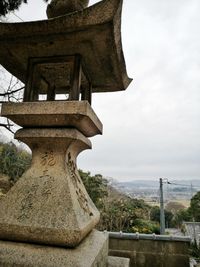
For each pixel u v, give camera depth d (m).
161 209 10.61
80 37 1.99
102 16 1.79
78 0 2.36
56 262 1.55
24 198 1.93
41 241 1.72
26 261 1.57
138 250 5.20
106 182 13.30
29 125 2.17
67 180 1.99
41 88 3.00
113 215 10.26
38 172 2.08
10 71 2.68
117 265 2.39
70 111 1.98
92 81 2.90
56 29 1.94
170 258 5.05
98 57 2.29
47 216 1.77
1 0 4.14
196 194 18.97
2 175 8.50
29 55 2.31
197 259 7.53
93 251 1.80
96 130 2.50
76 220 1.72
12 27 2.01
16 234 1.76
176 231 16.72
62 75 2.65
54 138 2.05
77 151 2.45
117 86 3.04
